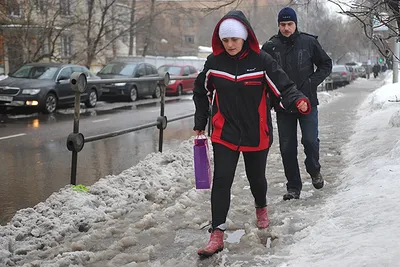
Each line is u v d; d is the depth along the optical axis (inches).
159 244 181.0
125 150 404.8
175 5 1300.4
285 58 220.5
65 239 189.3
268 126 177.2
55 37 1056.2
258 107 173.0
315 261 146.3
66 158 366.3
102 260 169.9
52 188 277.9
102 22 1116.5
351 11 270.1
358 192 210.4
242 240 181.8
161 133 351.3
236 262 158.9
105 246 182.4
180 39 2271.2
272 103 184.1
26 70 702.5
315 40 222.8
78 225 201.9
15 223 197.2
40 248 181.9
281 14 219.5
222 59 172.2
